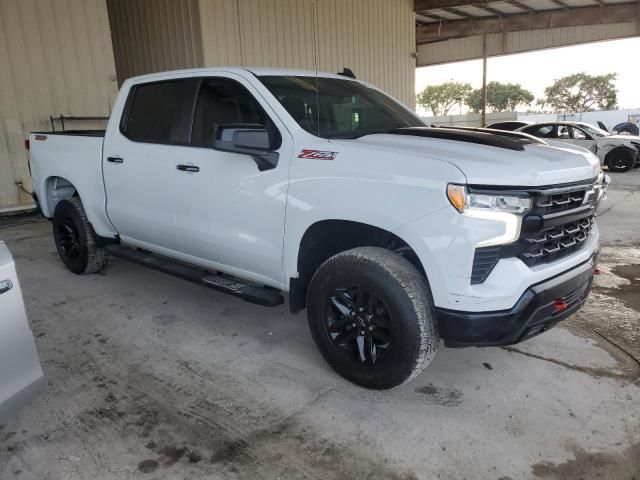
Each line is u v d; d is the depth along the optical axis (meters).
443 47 22.28
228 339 3.69
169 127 3.87
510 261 2.53
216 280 3.63
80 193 4.64
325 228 2.99
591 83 63.53
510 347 3.54
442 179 2.48
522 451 2.47
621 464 2.37
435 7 16.56
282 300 3.29
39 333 3.79
